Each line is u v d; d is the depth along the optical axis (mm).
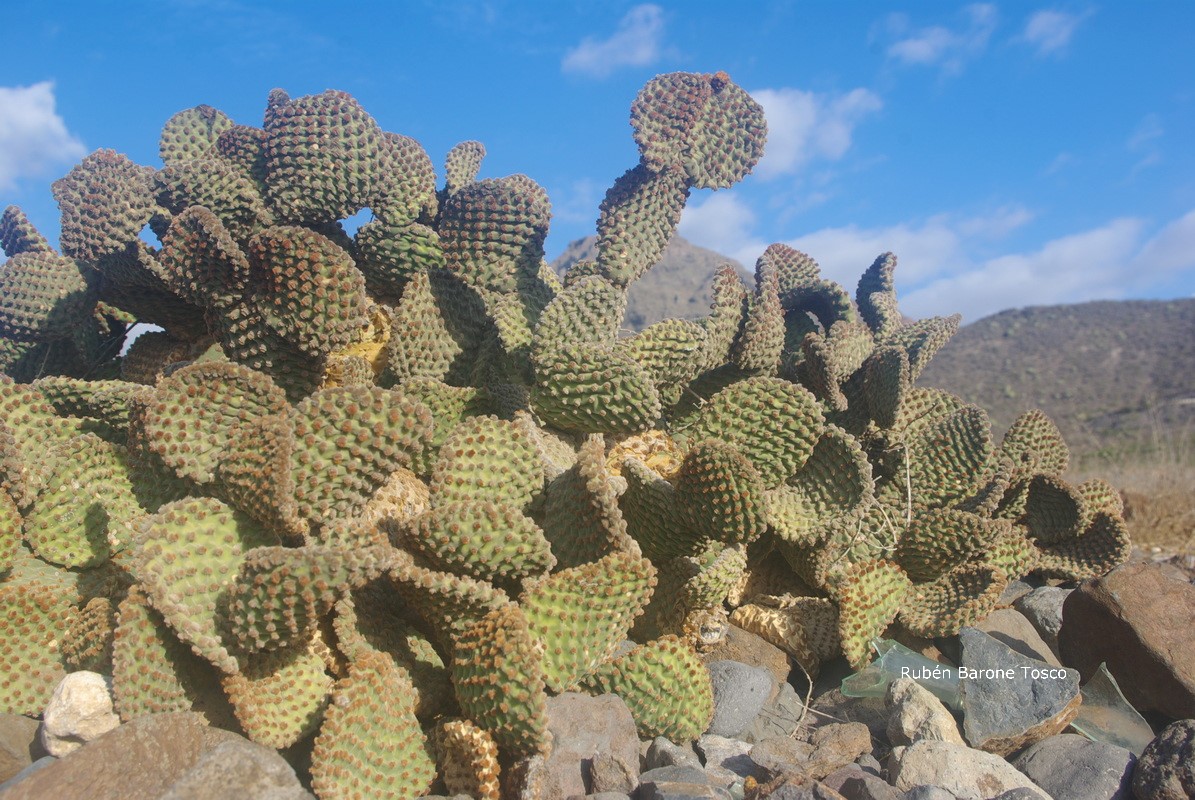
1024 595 4207
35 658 2627
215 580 2461
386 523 2840
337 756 2236
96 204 3580
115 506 2916
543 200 4012
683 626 3145
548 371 3402
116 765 2158
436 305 3705
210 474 2703
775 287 4250
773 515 3496
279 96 3854
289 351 3139
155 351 4043
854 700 3246
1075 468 12602
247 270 3061
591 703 2600
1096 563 4418
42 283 3863
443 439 3299
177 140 4199
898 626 3615
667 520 3172
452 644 2645
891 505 4094
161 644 2402
